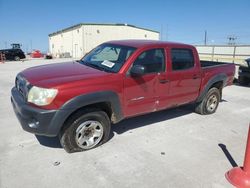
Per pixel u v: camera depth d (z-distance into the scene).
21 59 34.97
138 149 4.18
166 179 3.38
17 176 3.31
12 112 5.93
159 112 6.18
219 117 6.12
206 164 3.80
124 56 4.41
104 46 5.13
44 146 4.14
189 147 4.35
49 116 3.52
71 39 48.25
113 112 4.21
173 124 5.43
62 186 3.15
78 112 3.81
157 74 4.65
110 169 3.55
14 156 3.80
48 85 3.53
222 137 4.88
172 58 4.95
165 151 4.15
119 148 4.18
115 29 43.97
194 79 5.46
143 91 4.48
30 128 3.62
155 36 50.00
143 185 3.23
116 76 4.07
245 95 9.01
